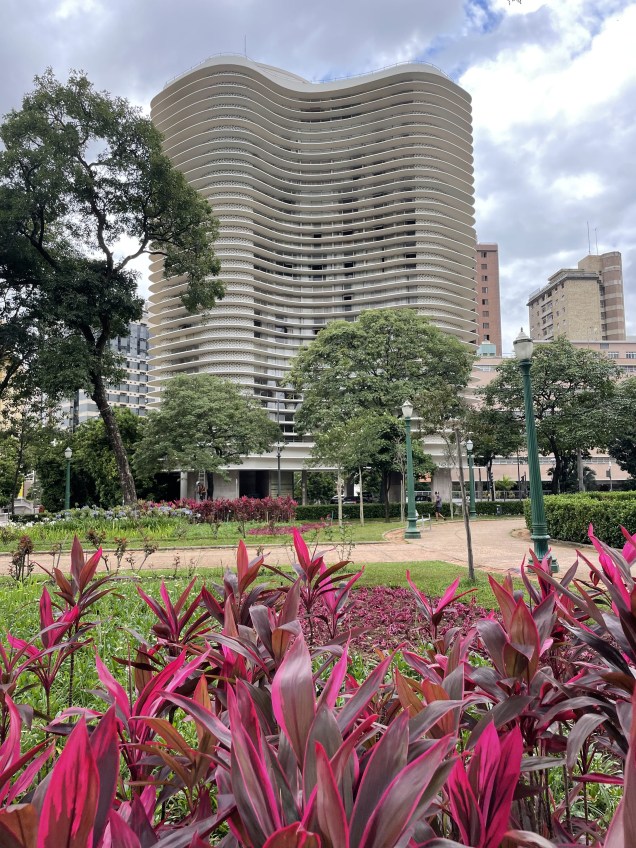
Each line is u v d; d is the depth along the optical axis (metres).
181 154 72.00
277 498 24.81
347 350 37.81
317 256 76.31
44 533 16.47
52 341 19.84
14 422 27.31
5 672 1.87
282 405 68.81
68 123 19.66
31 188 19.34
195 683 1.58
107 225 21.42
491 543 14.77
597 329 94.88
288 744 0.96
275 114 76.00
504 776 0.93
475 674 1.47
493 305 114.12
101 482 37.03
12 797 0.96
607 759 2.47
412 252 71.31
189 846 0.83
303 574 2.52
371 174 76.25
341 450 24.64
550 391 36.81
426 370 38.06
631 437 41.59
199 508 23.08
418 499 53.38
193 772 1.18
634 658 1.34
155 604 2.21
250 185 72.25
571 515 13.45
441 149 75.12
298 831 0.63
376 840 0.71
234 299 67.44
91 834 0.68
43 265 21.81
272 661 1.66
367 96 77.25
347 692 1.81
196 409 39.53
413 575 8.32
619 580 1.43
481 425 30.38
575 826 1.46
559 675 1.91
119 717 1.32
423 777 0.73
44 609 2.34
